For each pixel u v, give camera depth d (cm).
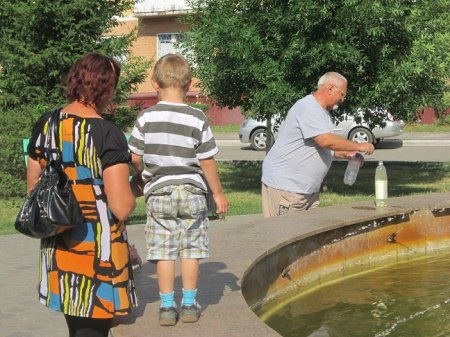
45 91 1333
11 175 1304
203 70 1433
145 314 454
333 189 1522
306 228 682
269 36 1338
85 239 363
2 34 1329
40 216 347
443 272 731
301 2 1255
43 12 1275
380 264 768
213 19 1387
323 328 547
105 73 369
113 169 361
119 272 371
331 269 715
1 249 879
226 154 2409
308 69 1276
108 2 1372
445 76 1365
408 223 798
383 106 1336
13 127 1275
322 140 693
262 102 1338
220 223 1051
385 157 2239
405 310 596
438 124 3067
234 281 532
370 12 1226
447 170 1834
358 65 1274
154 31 3183
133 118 1430
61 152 362
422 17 1313
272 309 601
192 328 427
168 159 418
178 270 568
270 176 743
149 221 429
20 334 537
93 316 364
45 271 372
